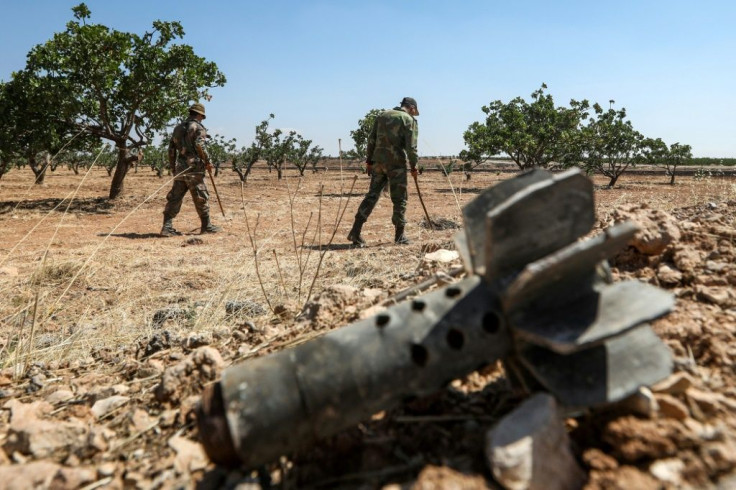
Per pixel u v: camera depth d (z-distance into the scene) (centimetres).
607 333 166
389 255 770
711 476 169
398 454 206
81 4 1983
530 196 181
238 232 1276
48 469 221
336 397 181
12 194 2777
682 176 4109
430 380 187
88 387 333
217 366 291
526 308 186
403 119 888
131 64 2089
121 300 619
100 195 2673
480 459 191
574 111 3041
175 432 251
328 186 3356
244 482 199
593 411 197
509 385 213
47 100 1983
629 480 169
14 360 395
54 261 812
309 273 673
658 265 346
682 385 204
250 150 4688
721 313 275
